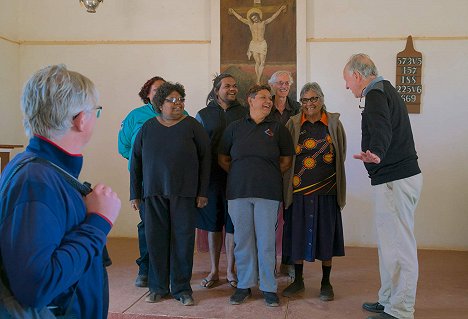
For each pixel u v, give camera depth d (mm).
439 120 4805
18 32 5332
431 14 4809
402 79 4820
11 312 1126
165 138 3074
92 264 1296
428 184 4824
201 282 3541
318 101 3145
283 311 2951
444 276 3732
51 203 1131
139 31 5211
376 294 3283
